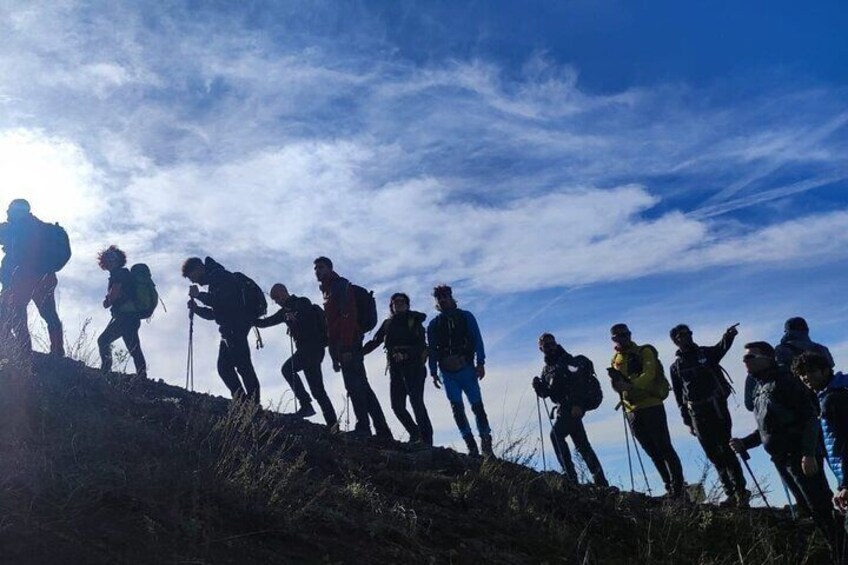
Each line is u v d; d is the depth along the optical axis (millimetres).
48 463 4621
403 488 6777
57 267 8609
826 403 5848
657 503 8398
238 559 4383
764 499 8125
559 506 7426
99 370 7441
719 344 8688
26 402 5430
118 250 9492
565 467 9188
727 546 7535
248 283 9156
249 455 5613
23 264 8258
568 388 9445
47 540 3895
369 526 5430
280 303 9164
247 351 8984
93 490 4469
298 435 7234
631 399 8906
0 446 4766
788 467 7168
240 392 8391
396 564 5066
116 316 9266
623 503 8016
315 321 9016
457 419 9078
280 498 5242
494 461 7848
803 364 5953
